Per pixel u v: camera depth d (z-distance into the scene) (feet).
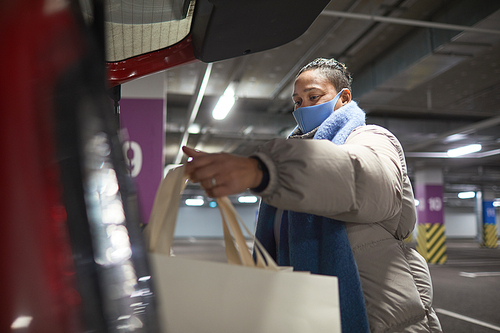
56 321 0.83
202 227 111.34
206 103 30.89
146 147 12.23
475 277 27.86
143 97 12.46
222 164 1.82
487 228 77.87
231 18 2.36
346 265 2.53
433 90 24.44
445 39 16.01
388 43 19.83
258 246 2.00
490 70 20.81
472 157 45.37
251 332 1.81
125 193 1.10
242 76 22.38
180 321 1.75
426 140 36.17
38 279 0.82
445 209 115.55
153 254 1.76
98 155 1.00
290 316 1.87
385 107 27.84
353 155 2.04
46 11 0.89
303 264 2.66
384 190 2.14
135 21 2.65
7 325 0.79
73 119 0.93
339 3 15.43
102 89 1.07
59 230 0.86
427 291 2.95
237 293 1.81
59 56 0.91
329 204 1.94
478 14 14.19
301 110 3.77
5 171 0.81
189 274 1.77
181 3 2.45
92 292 0.91
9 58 0.84
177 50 3.00
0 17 0.85
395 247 2.86
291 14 2.35
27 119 0.84
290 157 1.89
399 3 15.75
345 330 2.44
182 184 1.87
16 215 0.81
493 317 14.96
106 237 0.99
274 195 1.92
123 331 0.98
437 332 2.91
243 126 32.96
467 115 32.55
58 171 0.88
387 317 2.69
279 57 19.85
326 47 19.20
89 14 1.82
